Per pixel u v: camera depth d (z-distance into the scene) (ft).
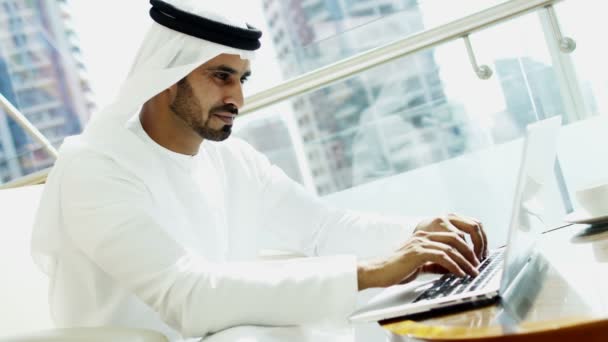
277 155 7.24
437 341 2.30
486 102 6.70
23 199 4.91
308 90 7.04
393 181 7.11
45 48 8.02
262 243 5.44
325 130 7.15
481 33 6.57
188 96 4.73
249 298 3.57
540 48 6.44
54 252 4.27
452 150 6.91
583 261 3.22
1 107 7.34
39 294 4.58
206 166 5.09
